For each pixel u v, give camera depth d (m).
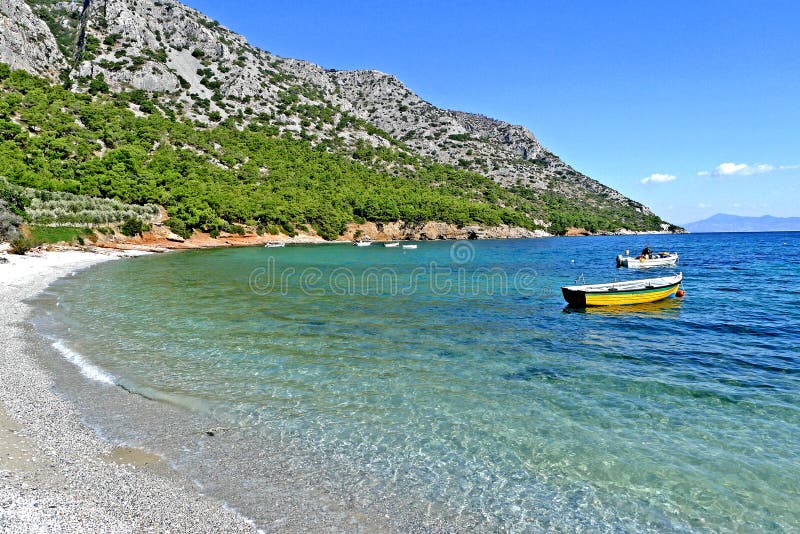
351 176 153.12
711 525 7.60
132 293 29.88
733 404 12.55
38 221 58.31
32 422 10.33
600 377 14.73
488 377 14.66
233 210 96.44
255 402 12.24
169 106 158.62
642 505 8.11
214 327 20.80
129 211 74.50
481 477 8.91
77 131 99.19
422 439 10.40
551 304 28.17
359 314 24.61
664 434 10.78
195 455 9.37
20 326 19.56
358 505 7.92
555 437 10.59
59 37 183.12
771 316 23.94
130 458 9.09
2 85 111.38
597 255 74.19
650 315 24.66
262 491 8.20
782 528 7.53
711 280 39.41
